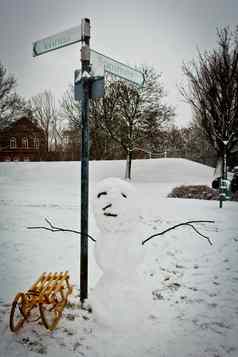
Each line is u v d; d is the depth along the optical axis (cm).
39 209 1041
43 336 293
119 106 2512
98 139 2922
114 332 297
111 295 294
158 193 1634
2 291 394
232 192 1569
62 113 3788
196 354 275
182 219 869
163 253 573
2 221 836
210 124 2031
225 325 323
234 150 2247
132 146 2495
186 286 423
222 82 1916
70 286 403
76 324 313
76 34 332
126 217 302
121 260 297
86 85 332
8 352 269
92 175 2561
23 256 543
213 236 695
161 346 284
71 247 604
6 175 2583
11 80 2995
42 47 366
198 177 2462
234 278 453
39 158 4366
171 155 4722
